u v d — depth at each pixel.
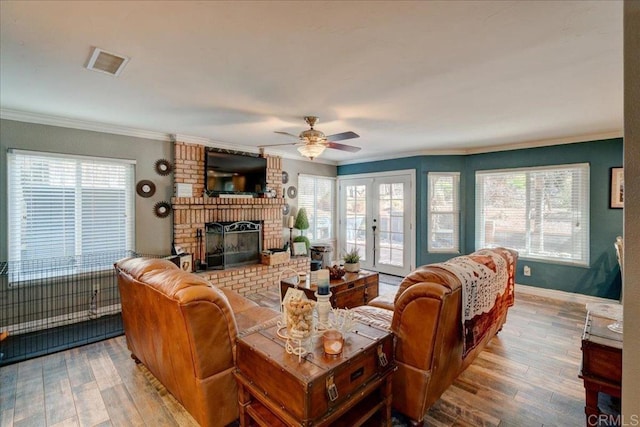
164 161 4.33
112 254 3.94
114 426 1.92
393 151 5.63
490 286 2.48
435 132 4.12
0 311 3.24
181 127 3.90
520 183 4.84
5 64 2.13
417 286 1.85
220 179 4.72
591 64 2.12
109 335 3.21
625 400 0.93
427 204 5.51
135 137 4.09
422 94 2.69
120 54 1.99
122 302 2.55
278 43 1.86
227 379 1.84
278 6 1.50
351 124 3.69
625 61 0.91
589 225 4.24
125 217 4.05
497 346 2.96
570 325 3.46
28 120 3.34
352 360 1.55
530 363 2.65
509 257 3.04
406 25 1.66
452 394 2.22
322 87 2.55
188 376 1.80
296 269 5.37
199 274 4.32
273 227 5.48
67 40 1.82
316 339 1.74
